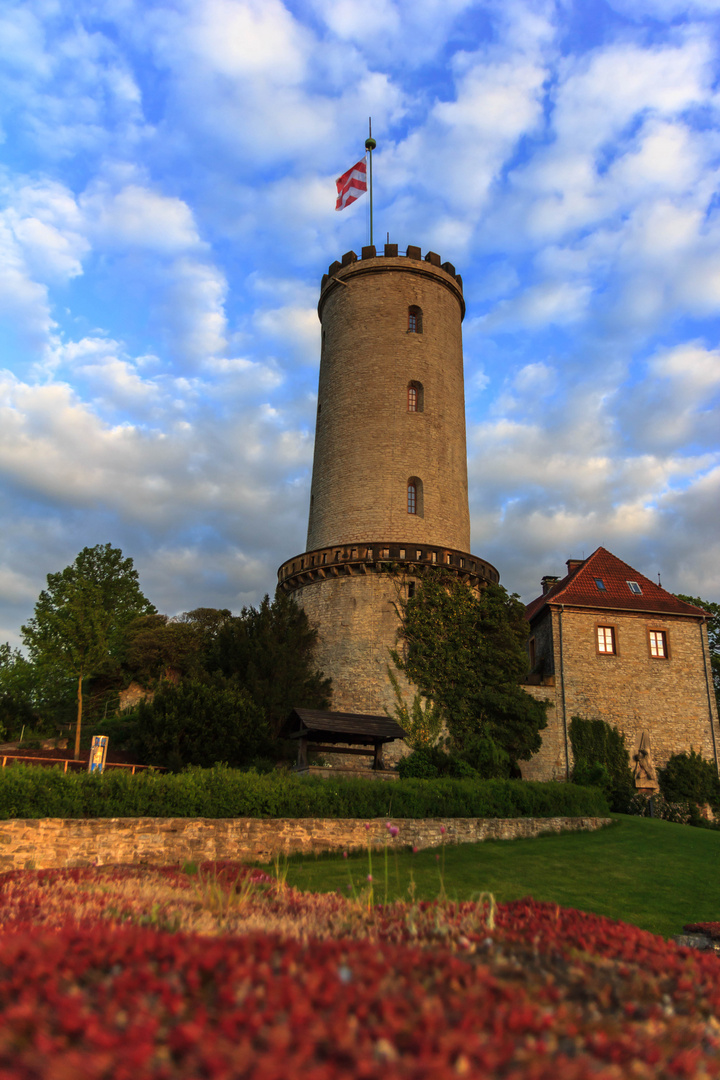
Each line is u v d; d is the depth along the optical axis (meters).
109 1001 3.53
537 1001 4.11
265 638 32.75
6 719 47.81
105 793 18.97
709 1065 3.58
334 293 43.91
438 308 42.97
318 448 41.81
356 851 20.84
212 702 28.27
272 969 4.17
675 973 5.26
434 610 34.41
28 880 11.36
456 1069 2.99
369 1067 2.84
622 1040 3.62
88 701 50.81
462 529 39.97
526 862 19.81
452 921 6.56
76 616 34.47
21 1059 2.83
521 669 34.50
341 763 31.55
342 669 34.22
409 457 39.16
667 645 40.38
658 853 21.41
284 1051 2.98
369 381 40.59
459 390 43.06
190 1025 3.12
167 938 4.63
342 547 36.00
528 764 36.31
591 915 7.26
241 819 19.88
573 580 42.50
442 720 32.88
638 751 37.72
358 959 4.39
